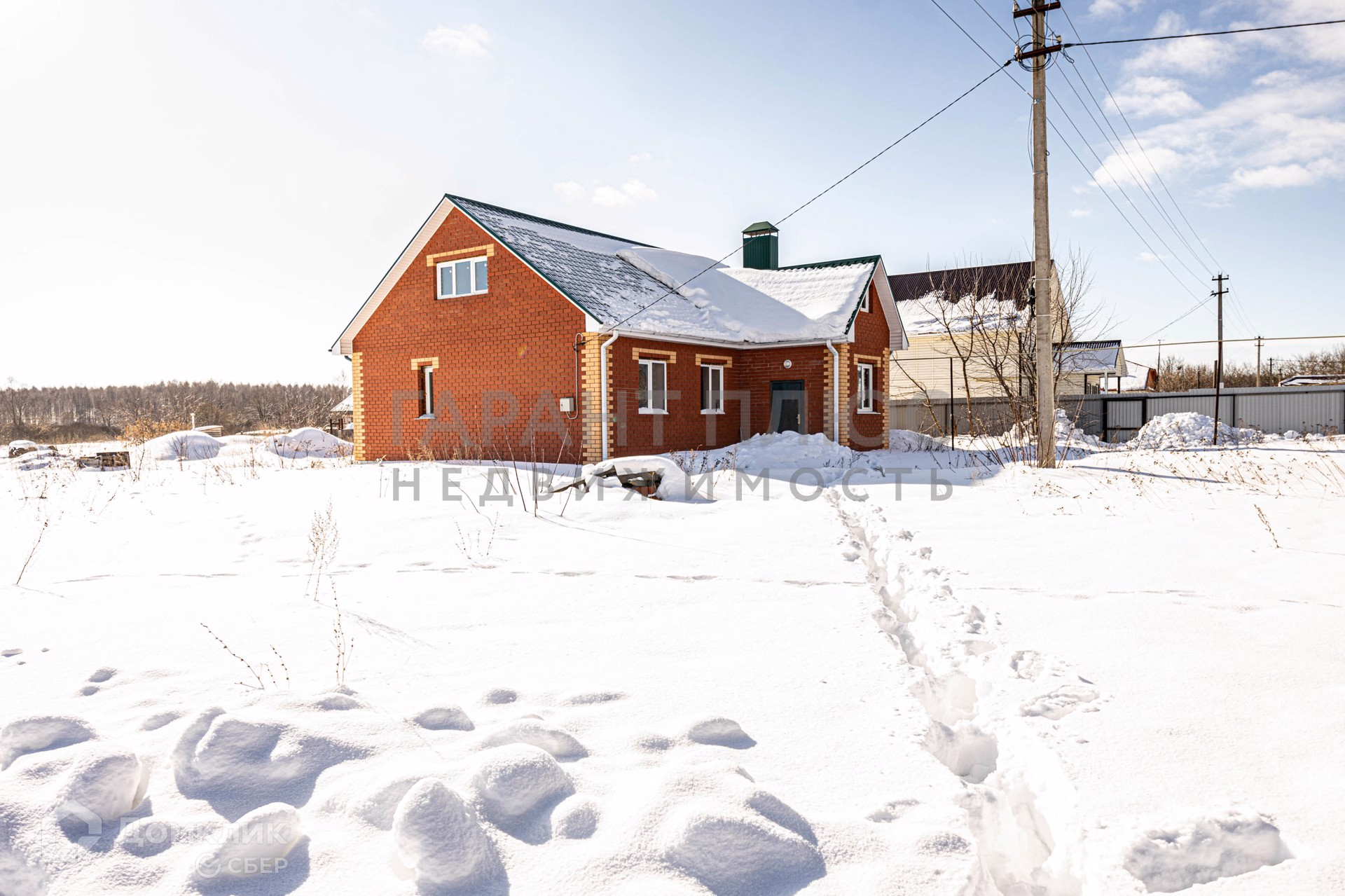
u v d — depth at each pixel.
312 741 2.87
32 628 4.88
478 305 17.27
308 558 7.16
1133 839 2.32
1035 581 5.90
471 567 6.68
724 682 3.86
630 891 2.12
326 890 2.13
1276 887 2.13
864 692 3.73
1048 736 3.16
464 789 2.51
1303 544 6.97
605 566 6.64
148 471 14.95
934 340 31.89
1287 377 47.28
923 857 2.29
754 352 20.52
